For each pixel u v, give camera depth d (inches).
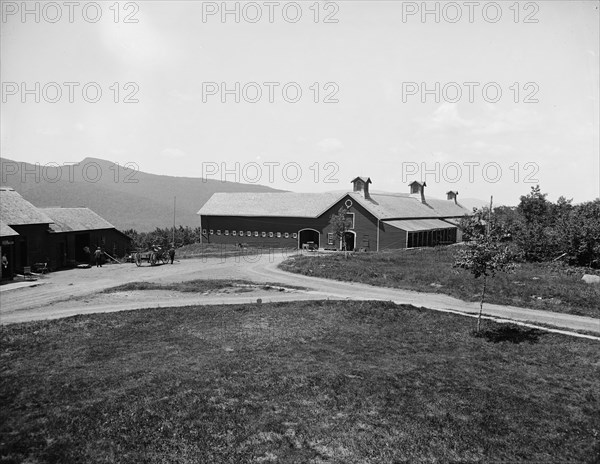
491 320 874.8
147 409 461.7
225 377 553.3
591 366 631.2
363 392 514.3
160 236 3250.5
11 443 392.8
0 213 1561.3
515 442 416.2
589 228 1574.8
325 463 374.6
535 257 1686.8
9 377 556.4
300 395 503.2
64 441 399.9
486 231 802.2
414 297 1091.9
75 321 847.1
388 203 2610.7
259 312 915.4
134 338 742.5
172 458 379.6
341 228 2081.7
